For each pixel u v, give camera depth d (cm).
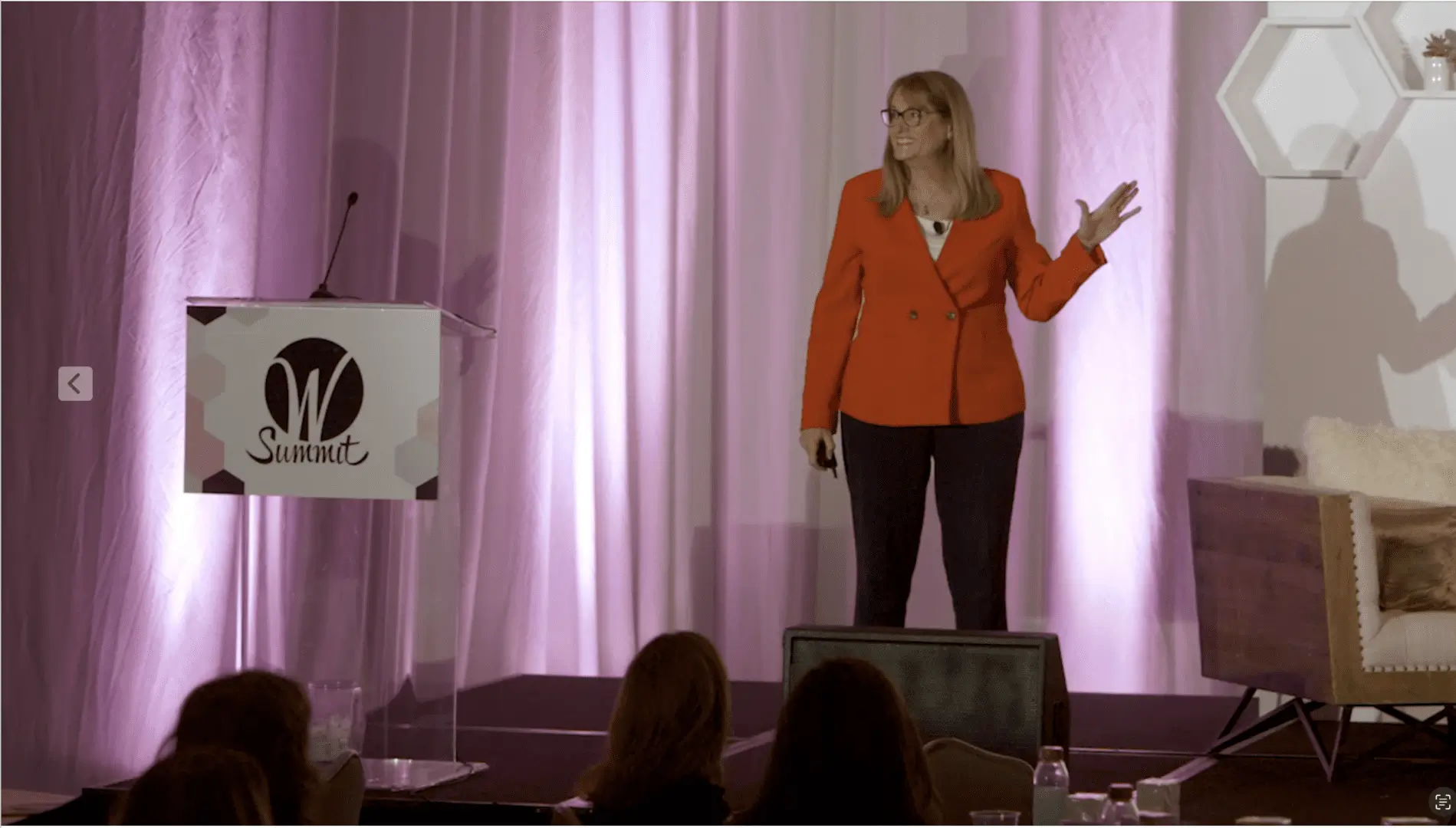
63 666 989
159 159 1013
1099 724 940
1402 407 975
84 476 994
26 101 999
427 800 751
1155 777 799
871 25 1074
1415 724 813
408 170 1049
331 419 731
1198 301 1045
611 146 1116
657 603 1102
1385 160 974
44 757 986
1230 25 1036
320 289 764
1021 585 1065
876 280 859
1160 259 1045
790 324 1080
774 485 1084
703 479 1094
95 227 998
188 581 1012
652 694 509
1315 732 797
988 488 855
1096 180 1051
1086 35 1052
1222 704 1008
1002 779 588
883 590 873
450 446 784
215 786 405
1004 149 1057
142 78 1006
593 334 1120
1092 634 1061
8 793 973
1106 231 823
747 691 1045
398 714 793
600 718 967
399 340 727
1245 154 1034
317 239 1022
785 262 1079
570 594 1137
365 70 1034
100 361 996
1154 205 1048
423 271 1048
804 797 454
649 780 507
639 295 1102
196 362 736
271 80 1026
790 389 1081
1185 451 1048
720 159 1091
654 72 1099
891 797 452
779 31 1078
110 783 962
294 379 732
